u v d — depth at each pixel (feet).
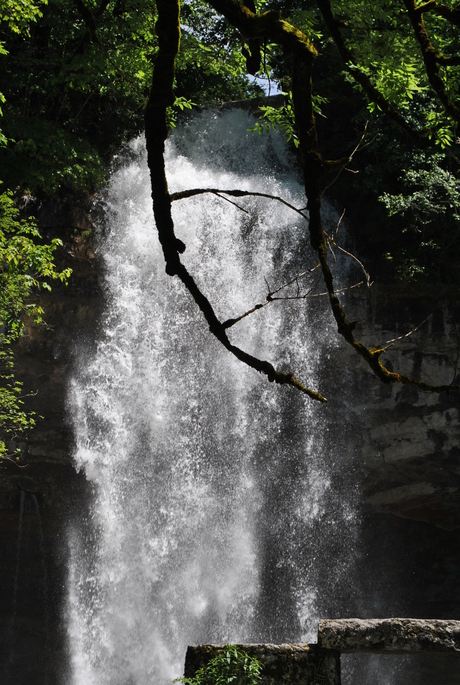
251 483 98.37
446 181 85.71
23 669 104.73
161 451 95.76
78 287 87.66
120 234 92.17
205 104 109.81
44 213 86.22
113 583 100.07
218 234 96.89
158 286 93.81
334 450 95.35
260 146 103.35
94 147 92.68
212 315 16.53
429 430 90.48
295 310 94.12
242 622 102.01
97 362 90.48
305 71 16.65
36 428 91.97
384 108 20.65
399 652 32.27
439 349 89.71
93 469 94.12
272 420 96.22
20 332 61.62
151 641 100.58
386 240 91.81
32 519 99.60
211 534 99.19
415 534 103.14
